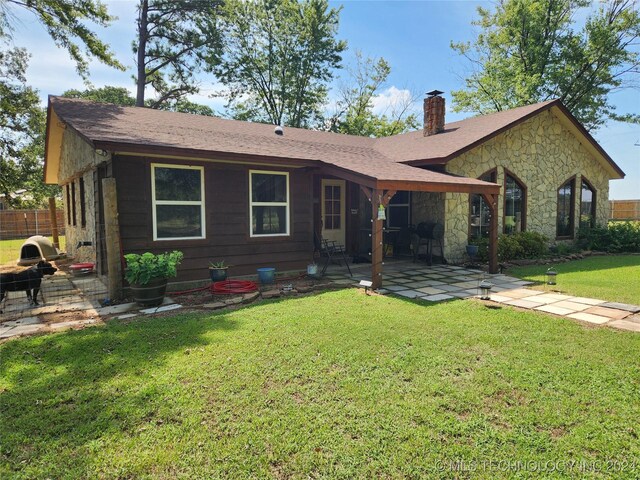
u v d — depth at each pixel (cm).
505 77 2053
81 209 952
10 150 1747
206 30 2095
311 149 940
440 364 354
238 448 237
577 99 1991
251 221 779
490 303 588
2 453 236
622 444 238
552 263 1052
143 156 643
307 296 647
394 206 1187
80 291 695
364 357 370
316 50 2253
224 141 779
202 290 684
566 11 1906
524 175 1168
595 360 364
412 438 245
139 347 403
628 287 716
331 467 220
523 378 326
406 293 666
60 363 368
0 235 1955
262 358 370
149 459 228
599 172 1402
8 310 568
